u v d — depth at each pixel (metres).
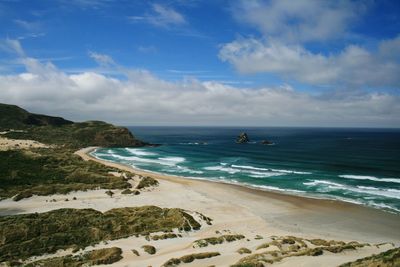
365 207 47.91
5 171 59.00
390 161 96.81
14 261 27.02
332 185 63.00
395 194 55.50
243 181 67.94
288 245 30.66
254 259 25.12
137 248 30.17
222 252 28.62
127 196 53.09
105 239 32.88
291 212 45.69
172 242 32.47
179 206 48.31
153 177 72.00
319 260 24.86
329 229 38.88
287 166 88.00
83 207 45.84
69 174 62.72
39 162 68.56
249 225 39.94
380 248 30.47
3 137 119.62
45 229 34.19
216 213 44.91
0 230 32.84
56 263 26.36
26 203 46.88
